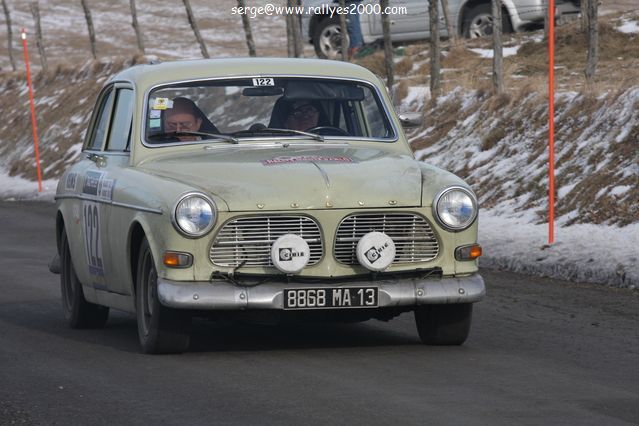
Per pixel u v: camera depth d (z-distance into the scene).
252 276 24.64
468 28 97.31
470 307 26.52
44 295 38.47
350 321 26.08
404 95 78.44
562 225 48.50
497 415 19.80
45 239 59.53
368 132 29.08
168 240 24.64
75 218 30.81
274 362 24.89
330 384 22.44
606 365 24.78
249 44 103.88
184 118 28.55
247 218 24.56
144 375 23.70
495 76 69.25
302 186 24.91
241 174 25.52
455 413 19.95
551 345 27.34
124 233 26.84
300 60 30.14
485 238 47.03
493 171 59.38
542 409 20.30
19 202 89.06
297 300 24.55
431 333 26.92
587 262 39.84
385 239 24.58
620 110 56.78
